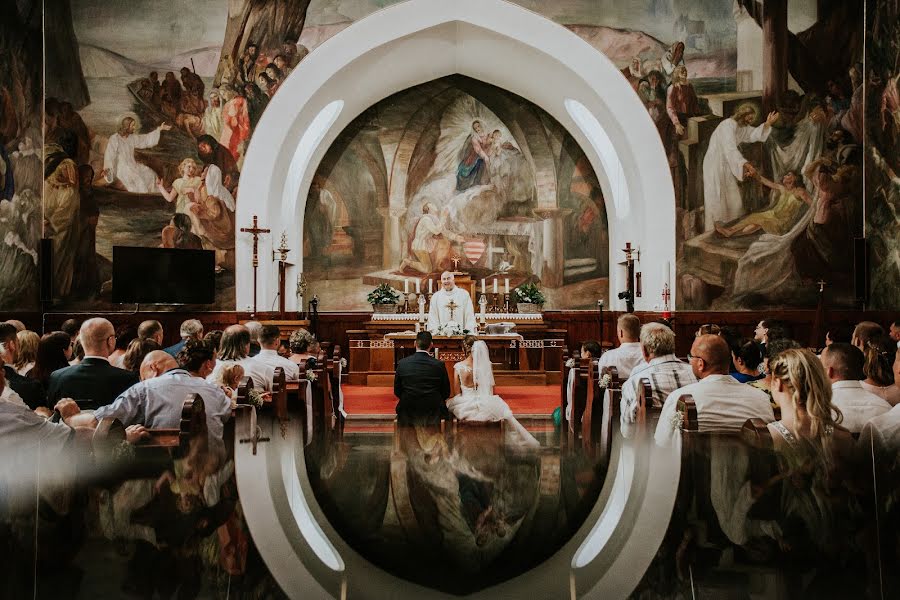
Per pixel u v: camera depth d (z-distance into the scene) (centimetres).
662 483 424
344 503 402
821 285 1510
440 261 1870
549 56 1602
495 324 1377
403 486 445
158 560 303
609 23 1572
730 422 516
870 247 1561
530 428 748
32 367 702
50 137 1520
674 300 1570
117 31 1535
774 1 1549
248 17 1552
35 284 1492
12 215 1409
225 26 1550
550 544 331
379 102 1852
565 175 1873
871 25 1531
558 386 1535
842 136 1565
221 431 548
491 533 349
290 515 374
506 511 387
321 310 1838
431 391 817
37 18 1482
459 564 307
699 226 1574
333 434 665
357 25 1570
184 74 1548
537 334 1653
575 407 782
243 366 715
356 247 1855
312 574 292
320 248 1844
